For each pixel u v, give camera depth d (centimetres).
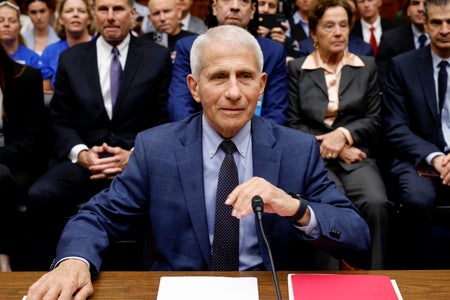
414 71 278
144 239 155
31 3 429
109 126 281
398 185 264
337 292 115
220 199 140
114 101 282
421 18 353
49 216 256
